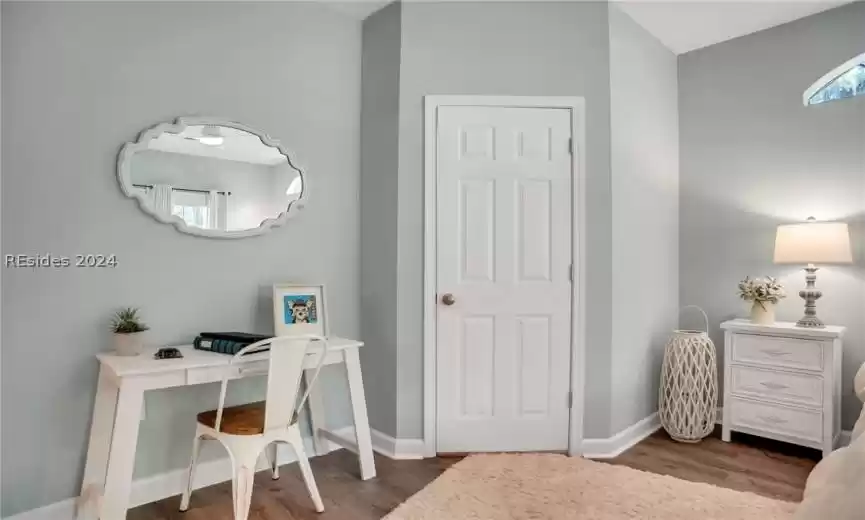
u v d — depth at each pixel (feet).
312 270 9.87
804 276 10.65
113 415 7.23
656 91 11.53
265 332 9.25
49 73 7.13
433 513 7.54
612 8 10.03
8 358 6.88
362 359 10.47
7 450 6.88
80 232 7.39
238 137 8.91
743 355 10.33
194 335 8.46
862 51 9.99
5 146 6.82
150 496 8.00
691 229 12.17
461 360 9.78
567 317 9.82
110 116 7.64
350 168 10.44
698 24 10.91
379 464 9.44
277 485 8.57
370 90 10.41
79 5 7.36
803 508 4.13
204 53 8.55
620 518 7.36
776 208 11.03
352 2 9.93
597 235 9.84
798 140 10.75
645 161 11.05
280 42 9.46
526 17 9.82
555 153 9.82
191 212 8.38
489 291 9.78
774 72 11.06
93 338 7.52
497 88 9.79
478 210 9.78
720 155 11.80
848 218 10.14
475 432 9.80
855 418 9.94
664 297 11.80
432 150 9.77
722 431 10.80
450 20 9.80
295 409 8.07
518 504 7.80
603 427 9.85
